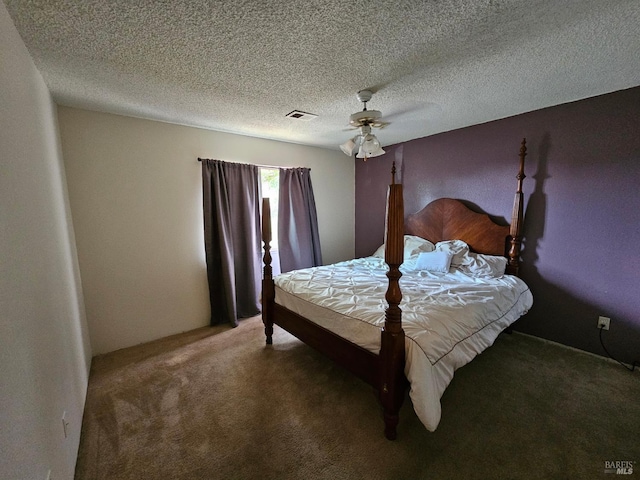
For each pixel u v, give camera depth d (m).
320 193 4.23
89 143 2.43
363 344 1.73
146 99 2.22
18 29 1.30
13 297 0.94
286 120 2.81
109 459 1.47
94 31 1.35
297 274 2.82
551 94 2.25
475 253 3.05
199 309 3.13
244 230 3.31
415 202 3.75
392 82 2.01
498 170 2.92
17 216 1.07
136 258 2.71
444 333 1.62
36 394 1.04
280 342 2.77
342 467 1.41
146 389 2.05
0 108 1.01
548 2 1.21
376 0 1.19
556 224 2.57
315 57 1.65
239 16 1.27
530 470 1.37
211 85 1.99
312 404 1.87
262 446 1.54
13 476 0.82
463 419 1.71
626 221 2.22
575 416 1.72
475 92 2.20
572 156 2.44
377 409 1.82
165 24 1.31
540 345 2.62
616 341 2.33
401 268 3.03
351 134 3.36
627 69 1.84
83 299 2.41
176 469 1.41
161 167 2.80
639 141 2.12
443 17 1.31
